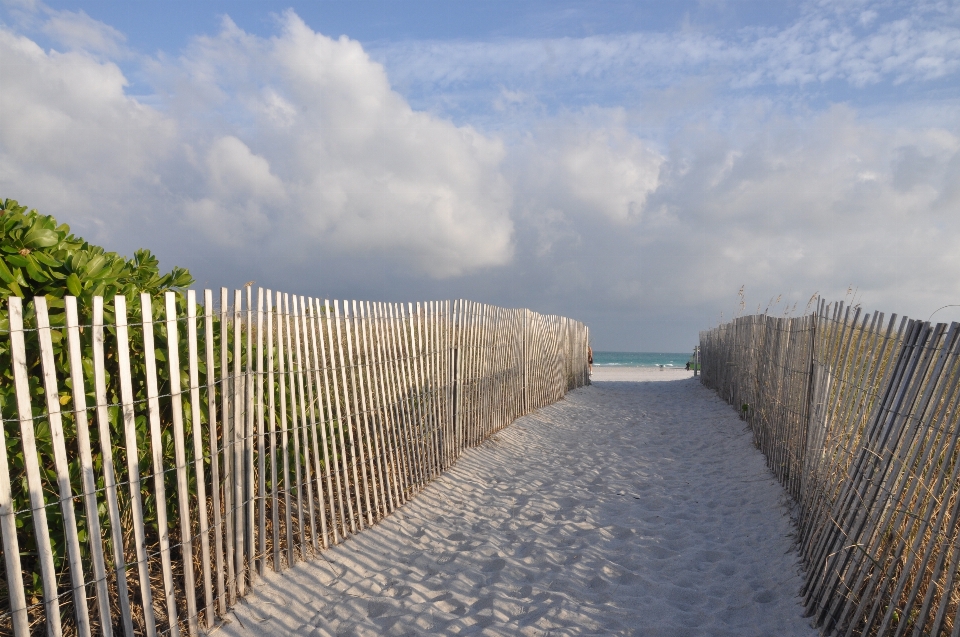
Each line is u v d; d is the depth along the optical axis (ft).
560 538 16.97
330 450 16.20
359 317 17.28
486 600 13.17
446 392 23.04
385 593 13.30
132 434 9.52
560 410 40.63
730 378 41.60
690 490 22.17
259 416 12.84
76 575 8.59
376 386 17.81
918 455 10.22
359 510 16.39
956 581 9.66
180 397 10.48
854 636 10.83
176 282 13.37
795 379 20.02
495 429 29.91
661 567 15.30
